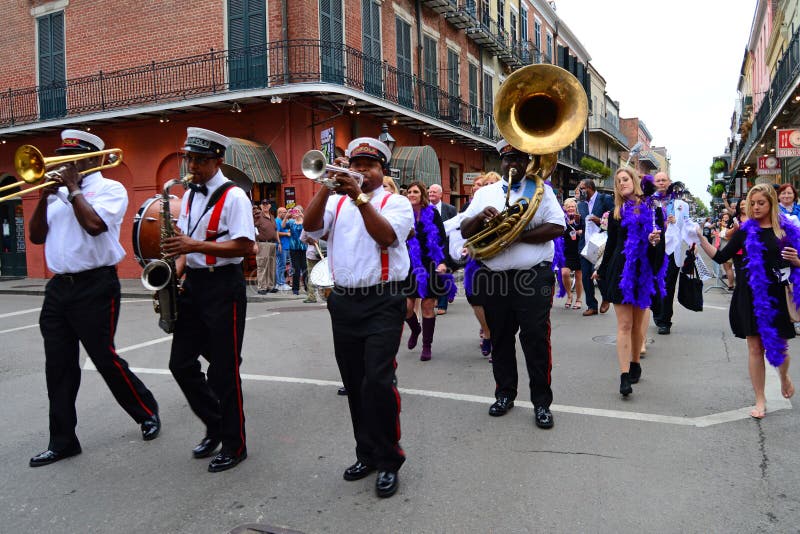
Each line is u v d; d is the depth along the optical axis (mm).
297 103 14914
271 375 5953
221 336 3666
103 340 3998
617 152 52156
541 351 4277
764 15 31141
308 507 3201
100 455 3994
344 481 3508
